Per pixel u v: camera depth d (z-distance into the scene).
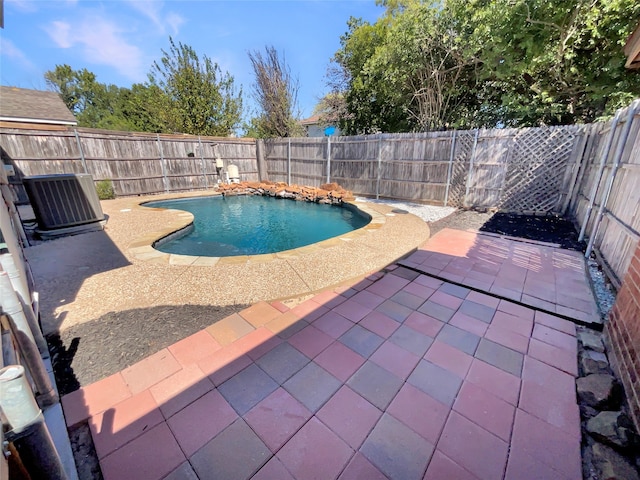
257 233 6.53
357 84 12.03
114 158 9.33
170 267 3.69
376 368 1.96
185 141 10.97
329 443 1.45
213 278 3.35
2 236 1.92
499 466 1.35
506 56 6.75
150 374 1.91
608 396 1.67
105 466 1.34
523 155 6.62
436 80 8.88
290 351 2.13
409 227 5.71
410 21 8.11
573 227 5.55
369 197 9.80
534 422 1.56
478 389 1.79
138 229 5.65
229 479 1.29
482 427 1.54
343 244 4.60
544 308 2.70
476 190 7.43
